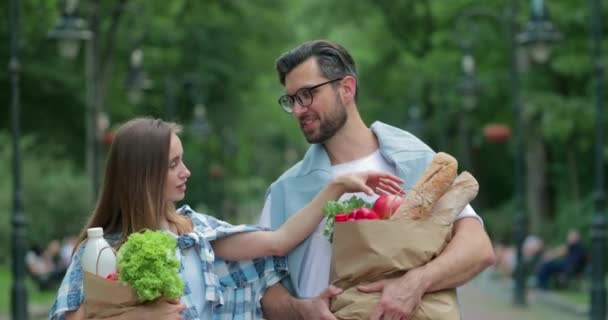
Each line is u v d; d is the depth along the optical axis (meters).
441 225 3.77
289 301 3.97
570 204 28.39
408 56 32.72
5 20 27.91
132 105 31.98
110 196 3.86
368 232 3.70
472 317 16.62
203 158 38.09
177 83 34.25
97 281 3.56
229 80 36.19
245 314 4.02
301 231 4.00
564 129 24.95
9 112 30.34
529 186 30.31
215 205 39.50
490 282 25.86
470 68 25.17
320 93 4.08
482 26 28.34
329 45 4.13
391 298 3.67
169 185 3.85
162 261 3.51
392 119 37.47
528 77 26.91
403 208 3.76
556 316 16.66
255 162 70.06
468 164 32.88
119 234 3.85
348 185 3.94
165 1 29.72
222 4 33.41
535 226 29.83
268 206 4.29
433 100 32.16
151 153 3.78
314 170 4.20
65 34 16.48
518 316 16.77
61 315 3.71
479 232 3.91
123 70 30.20
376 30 33.62
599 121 14.90
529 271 24.22
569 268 21.33
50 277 20.27
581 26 24.77
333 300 3.81
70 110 30.81
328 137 4.14
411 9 32.84
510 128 30.77
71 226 25.45
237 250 4.00
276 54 36.75
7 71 28.83
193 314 3.80
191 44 35.06
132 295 3.53
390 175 3.96
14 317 14.15
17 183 14.43
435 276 3.72
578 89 26.67
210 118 36.59
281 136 68.31
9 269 23.78
